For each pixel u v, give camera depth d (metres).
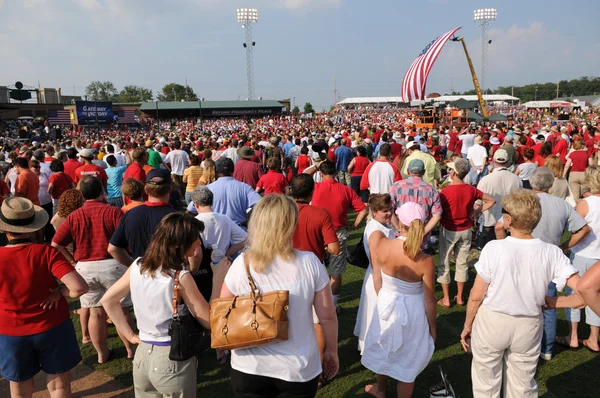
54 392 3.08
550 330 4.10
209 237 3.81
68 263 2.97
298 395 2.28
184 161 11.06
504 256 2.81
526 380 2.90
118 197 8.10
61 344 3.02
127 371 4.19
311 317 2.33
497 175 6.50
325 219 3.98
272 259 2.23
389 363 3.31
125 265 3.83
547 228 3.85
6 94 55.38
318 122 57.88
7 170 9.13
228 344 2.17
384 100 104.88
